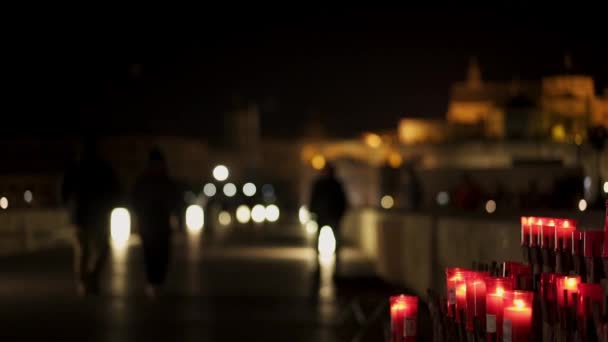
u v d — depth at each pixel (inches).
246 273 1128.8
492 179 1886.1
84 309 788.6
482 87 4862.2
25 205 1861.5
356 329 683.4
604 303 281.1
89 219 861.8
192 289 948.6
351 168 4180.6
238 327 699.4
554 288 309.1
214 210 2974.9
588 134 1358.3
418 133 4928.6
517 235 547.5
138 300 847.7
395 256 974.4
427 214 866.8
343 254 1438.2
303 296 888.3
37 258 1285.7
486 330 310.3
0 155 4544.8
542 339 323.3
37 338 642.2
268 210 3563.0
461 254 671.1
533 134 3695.9
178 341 636.7
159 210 848.9
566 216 642.8
